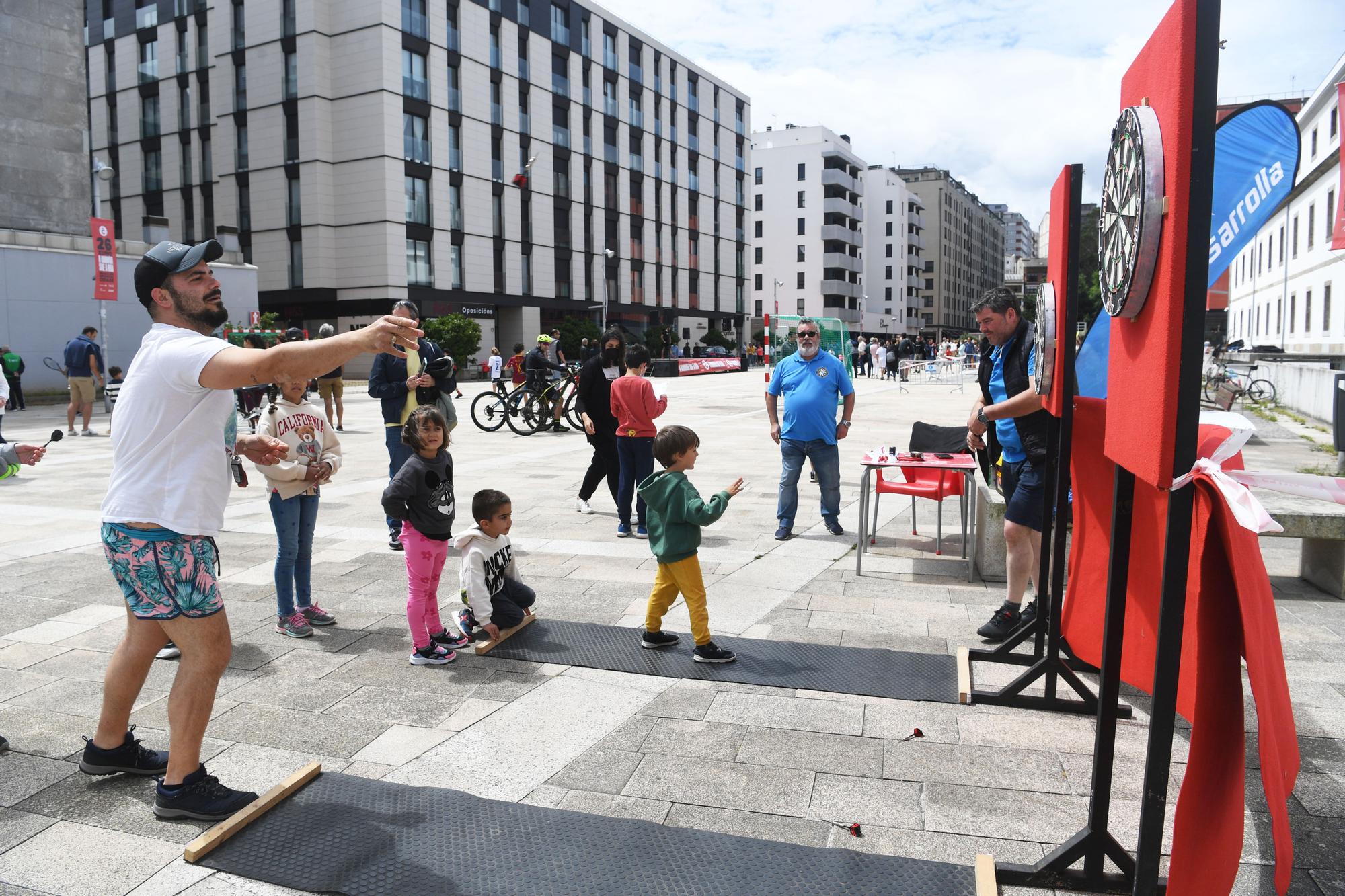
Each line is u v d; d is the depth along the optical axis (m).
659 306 56.22
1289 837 1.84
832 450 6.91
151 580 2.73
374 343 2.37
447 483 4.26
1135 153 1.93
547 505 8.38
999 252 168.75
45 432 15.38
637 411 6.83
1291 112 3.60
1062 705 3.68
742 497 8.75
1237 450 2.11
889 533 7.11
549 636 4.60
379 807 2.92
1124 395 2.18
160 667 4.20
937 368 38.44
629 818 2.86
